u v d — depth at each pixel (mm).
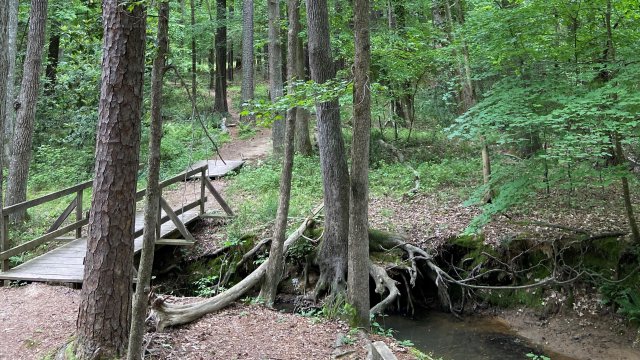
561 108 8133
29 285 8398
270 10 16234
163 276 10477
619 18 8375
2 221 8836
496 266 9578
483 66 10250
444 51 12422
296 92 6762
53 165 17328
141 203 13648
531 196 9359
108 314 5367
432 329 9016
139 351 4609
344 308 7121
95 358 5270
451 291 9969
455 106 16844
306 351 6238
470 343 8453
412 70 14523
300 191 12953
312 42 8711
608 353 7898
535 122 7410
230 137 21141
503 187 8961
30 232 11742
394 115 16719
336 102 9047
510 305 9391
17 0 13914
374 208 11547
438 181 13023
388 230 10312
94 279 5367
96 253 5355
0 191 9281
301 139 16141
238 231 10750
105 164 5270
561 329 8578
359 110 6434
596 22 8508
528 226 9883
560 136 8547
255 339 6566
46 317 7043
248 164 16531
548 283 8523
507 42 8516
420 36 14180
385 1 16891
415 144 16703
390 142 16562
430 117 18359
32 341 6258
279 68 16375
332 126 9055
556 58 8594
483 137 10227
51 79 19766
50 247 10727
